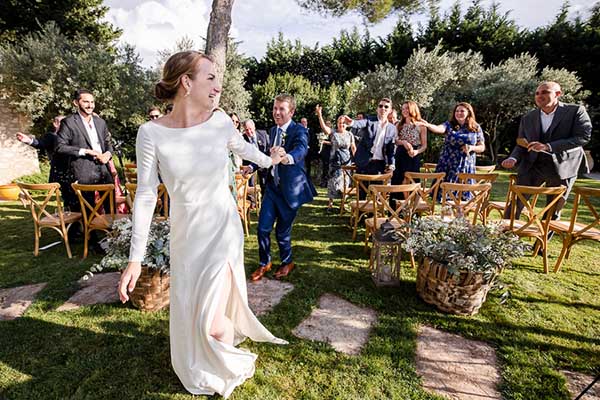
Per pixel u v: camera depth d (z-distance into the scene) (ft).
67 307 8.65
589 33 47.06
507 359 6.81
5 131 27.20
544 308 8.66
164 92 4.79
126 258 8.09
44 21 39.86
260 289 9.62
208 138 4.92
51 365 6.56
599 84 47.44
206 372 5.51
